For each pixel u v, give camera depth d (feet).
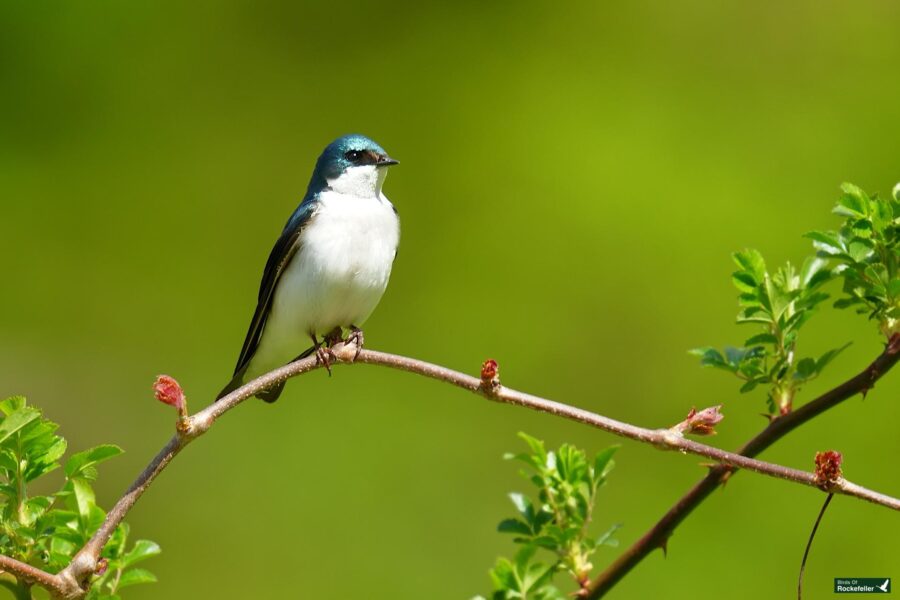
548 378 43.21
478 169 48.34
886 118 45.37
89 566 14.78
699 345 41.96
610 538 19.65
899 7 48.26
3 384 45.14
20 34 52.11
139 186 50.49
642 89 48.65
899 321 18.57
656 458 39.93
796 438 37.29
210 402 45.47
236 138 51.67
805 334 38.88
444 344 44.21
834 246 19.15
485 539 39.22
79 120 51.57
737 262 19.58
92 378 46.06
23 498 16.12
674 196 45.16
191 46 53.36
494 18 52.39
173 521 40.81
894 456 36.50
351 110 51.60
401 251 46.91
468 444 41.57
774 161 45.62
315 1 54.13
